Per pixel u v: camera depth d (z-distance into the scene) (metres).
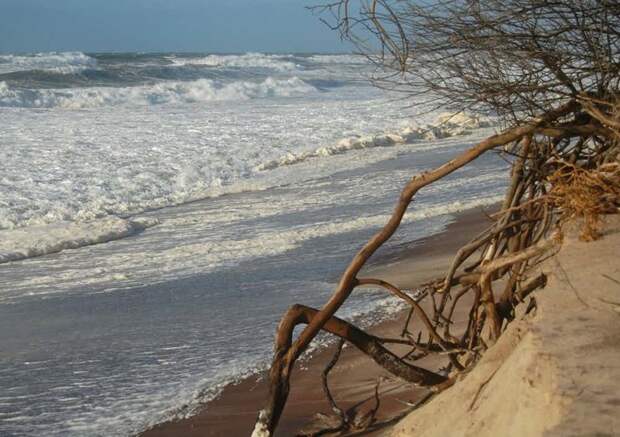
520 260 5.34
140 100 53.16
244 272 12.95
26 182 23.38
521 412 3.67
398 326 9.04
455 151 26.95
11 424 7.49
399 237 14.41
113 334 10.10
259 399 7.61
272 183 22.67
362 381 7.49
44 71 60.59
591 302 4.34
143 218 18.28
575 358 3.70
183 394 7.91
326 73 77.31
